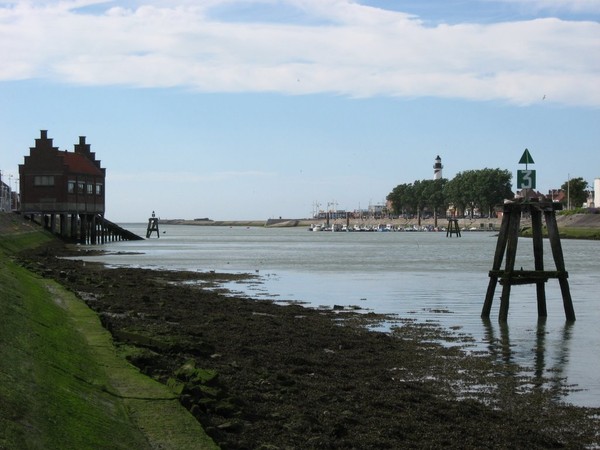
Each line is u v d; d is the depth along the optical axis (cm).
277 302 4875
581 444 1819
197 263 9162
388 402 2080
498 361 2873
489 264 9194
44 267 5519
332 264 9162
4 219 10912
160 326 2998
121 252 11600
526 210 4059
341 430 1744
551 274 4019
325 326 3609
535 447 1769
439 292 5597
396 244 17375
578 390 2395
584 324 3916
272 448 1554
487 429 1891
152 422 1559
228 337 2978
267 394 2019
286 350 2817
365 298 5175
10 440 1159
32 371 1571
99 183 14812
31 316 2281
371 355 2888
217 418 1714
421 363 2786
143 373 1980
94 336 2419
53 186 13325
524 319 4097
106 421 1472
